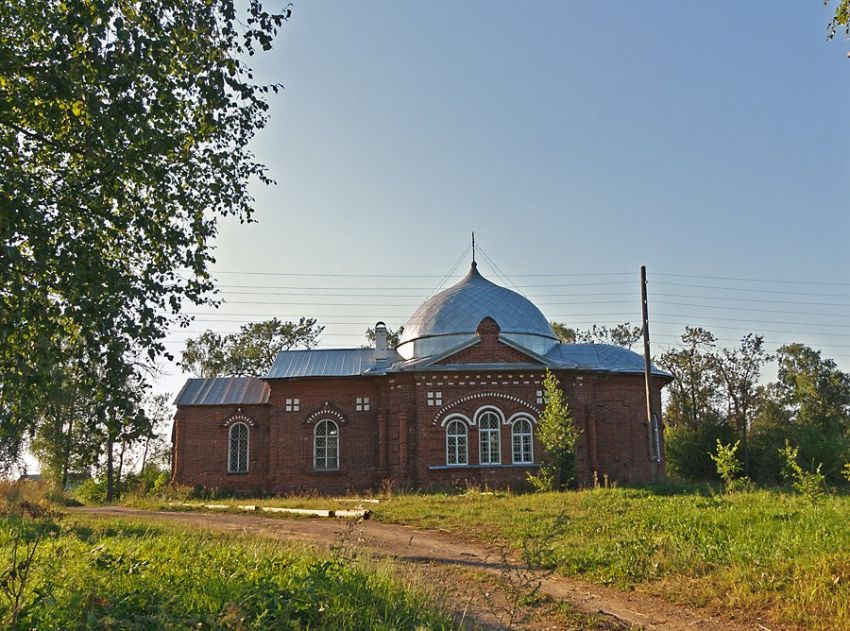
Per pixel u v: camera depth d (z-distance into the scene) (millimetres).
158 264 10820
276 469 35406
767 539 13219
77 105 9328
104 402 9680
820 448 37469
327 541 16672
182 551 12617
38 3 9281
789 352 61938
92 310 8961
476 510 21219
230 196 11398
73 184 9961
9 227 8656
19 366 8977
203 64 10258
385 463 34375
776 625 9406
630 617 10180
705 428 41969
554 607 10578
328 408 35719
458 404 33125
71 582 9031
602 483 33594
